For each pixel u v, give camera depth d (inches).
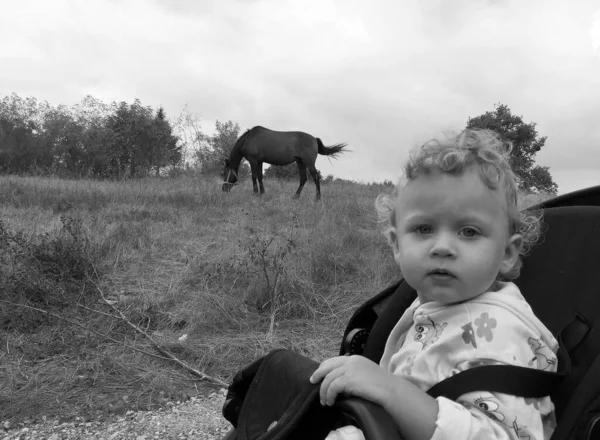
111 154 951.0
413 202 59.0
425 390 57.8
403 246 60.1
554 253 67.2
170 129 980.6
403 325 66.7
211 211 401.1
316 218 357.4
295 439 57.1
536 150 913.5
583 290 63.1
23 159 1001.5
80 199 413.4
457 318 58.4
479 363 55.1
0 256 218.1
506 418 51.0
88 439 128.9
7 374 156.9
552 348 58.8
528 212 66.7
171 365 168.6
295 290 217.3
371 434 47.5
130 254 262.4
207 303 203.9
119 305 207.3
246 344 181.8
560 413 56.4
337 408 56.2
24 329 185.2
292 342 183.8
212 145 981.2
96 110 1030.4
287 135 564.7
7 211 342.3
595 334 59.4
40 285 201.0
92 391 150.8
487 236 57.5
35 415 139.0
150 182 614.2
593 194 72.3
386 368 67.4
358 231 312.7
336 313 206.7
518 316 57.6
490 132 65.8
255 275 226.7
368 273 238.5
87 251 237.9
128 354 172.2
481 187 57.2
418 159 58.9
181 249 280.8
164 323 197.9
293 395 59.1
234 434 67.8
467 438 48.9
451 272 57.1
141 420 137.8
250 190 583.2
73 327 185.2
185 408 144.5
